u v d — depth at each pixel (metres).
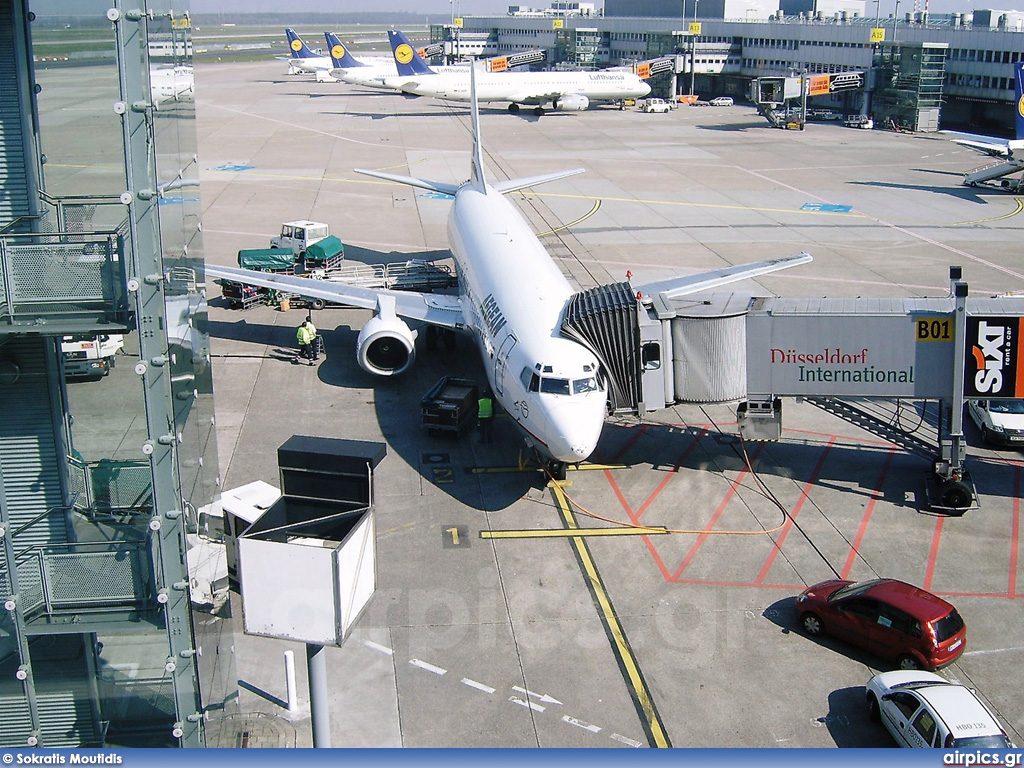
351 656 23.56
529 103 146.38
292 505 17.55
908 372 31.44
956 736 18.72
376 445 17.58
